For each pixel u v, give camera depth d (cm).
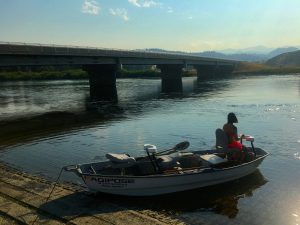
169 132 2416
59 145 2142
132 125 2770
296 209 1108
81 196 1162
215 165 1280
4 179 1366
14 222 973
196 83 8556
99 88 6612
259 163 1422
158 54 7619
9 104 4734
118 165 1202
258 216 1066
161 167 1241
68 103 4706
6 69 13312
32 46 4209
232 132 1372
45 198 1145
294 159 1636
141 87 7581
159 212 1097
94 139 2288
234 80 9438
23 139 2381
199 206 1138
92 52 5447
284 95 4703
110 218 986
